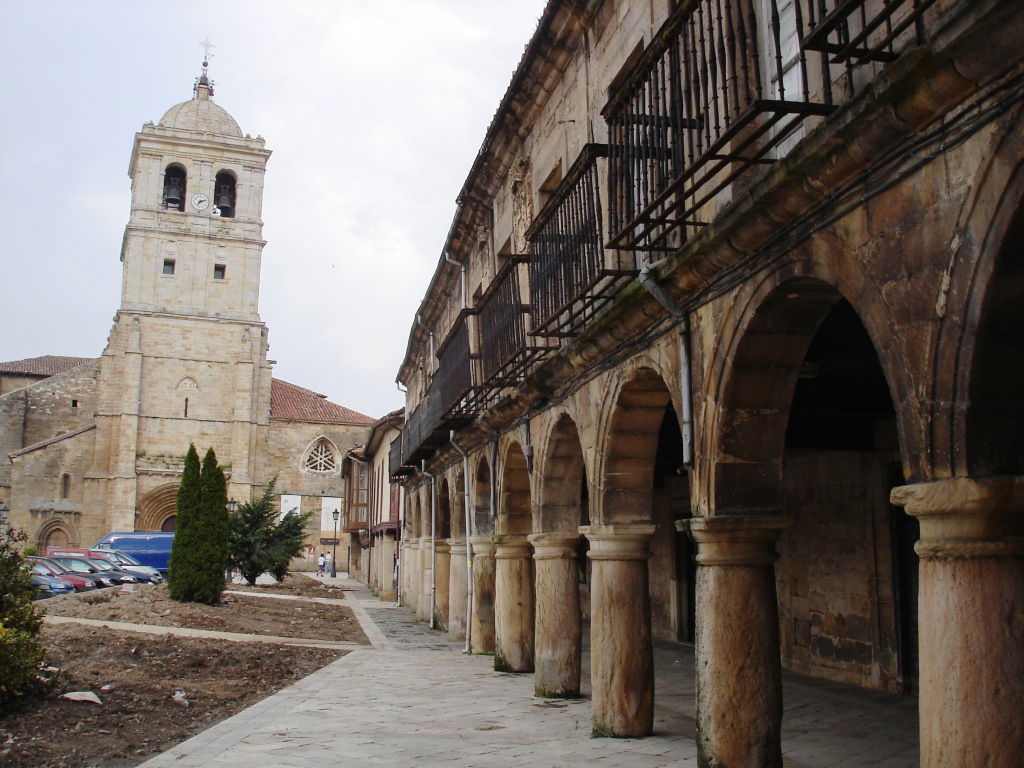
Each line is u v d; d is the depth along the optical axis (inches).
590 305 337.7
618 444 330.6
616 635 330.6
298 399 2524.6
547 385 405.1
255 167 2250.2
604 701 331.9
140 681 443.8
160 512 2058.3
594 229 316.8
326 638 744.3
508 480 526.6
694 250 239.5
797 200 196.4
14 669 356.5
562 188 336.8
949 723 148.9
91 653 514.6
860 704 383.9
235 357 2156.7
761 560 246.4
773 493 245.1
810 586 474.3
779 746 244.2
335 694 448.1
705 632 248.2
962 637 148.5
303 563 2333.9
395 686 475.2
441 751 313.4
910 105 156.4
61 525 1994.3
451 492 724.7
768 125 192.5
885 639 410.9
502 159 545.3
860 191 178.9
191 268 2159.2
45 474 2005.4
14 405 2206.0
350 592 1569.9
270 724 366.3
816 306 221.0
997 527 147.6
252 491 2149.4
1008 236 140.6
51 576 1057.5
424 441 706.2
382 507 1508.4
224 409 2133.4
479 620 636.1
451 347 582.6
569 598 429.1
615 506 333.4
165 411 2086.6
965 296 149.0
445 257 723.4
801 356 234.7
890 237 169.5
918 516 158.9
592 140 391.9
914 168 161.6
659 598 676.7
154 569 1422.2
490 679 499.8
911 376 162.6
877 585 417.1
